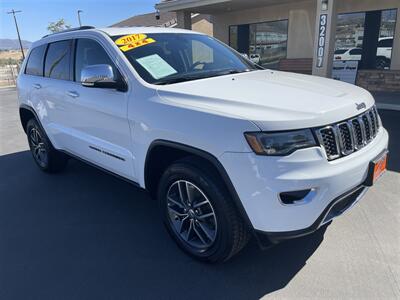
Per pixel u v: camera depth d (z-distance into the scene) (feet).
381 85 37.24
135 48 11.01
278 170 7.35
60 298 8.52
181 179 9.09
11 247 10.69
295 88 9.37
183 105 8.71
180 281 8.90
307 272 8.95
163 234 11.03
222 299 8.26
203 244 9.37
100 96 11.09
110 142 11.25
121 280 9.03
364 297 8.04
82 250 10.36
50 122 14.56
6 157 19.98
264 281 8.74
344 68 38.68
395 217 11.20
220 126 7.87
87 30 12.47
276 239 7.77
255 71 11.96
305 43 44.16
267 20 47.37
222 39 53.98
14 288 8.91
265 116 7.59
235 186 7.79
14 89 70.74
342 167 7.83
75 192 14.38
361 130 8.66
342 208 8.54
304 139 7.48
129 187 14.66
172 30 13.00
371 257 9.37
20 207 13.28
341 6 39.24
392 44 36.73
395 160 15.84
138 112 9.70
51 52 14.37
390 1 35.73
